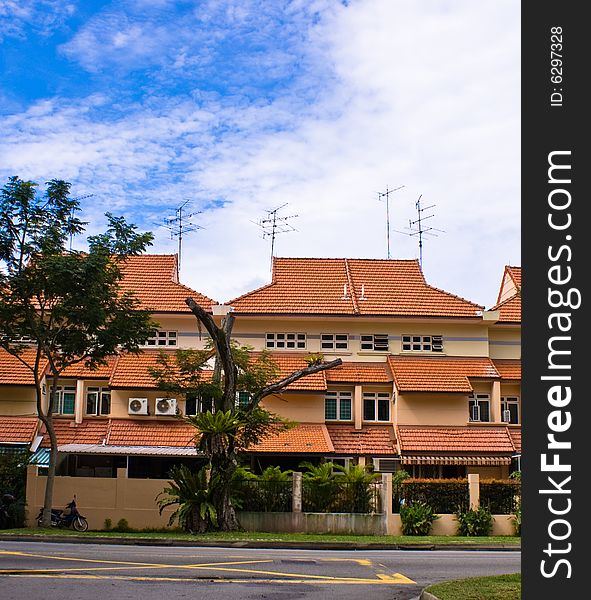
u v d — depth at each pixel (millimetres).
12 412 39562
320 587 15297
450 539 28156
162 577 15844
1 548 21062
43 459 37156
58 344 30953
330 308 43438
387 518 30703
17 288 28891
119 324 30453
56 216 29328
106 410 41188
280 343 43375
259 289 44719
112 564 17578
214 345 33000
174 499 30516
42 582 14648
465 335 43750
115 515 31203
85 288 28969
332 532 30656
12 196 28328
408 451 39375
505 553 24250
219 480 29641
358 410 41750
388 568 18703
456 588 13969
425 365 42750
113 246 30031
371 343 43594
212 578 15953
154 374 33281
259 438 33594
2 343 30141
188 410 40750
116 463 39000
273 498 31250
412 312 43344
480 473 40156
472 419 42281
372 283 45812
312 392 40875
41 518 30328
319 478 31375
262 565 18500
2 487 31047
